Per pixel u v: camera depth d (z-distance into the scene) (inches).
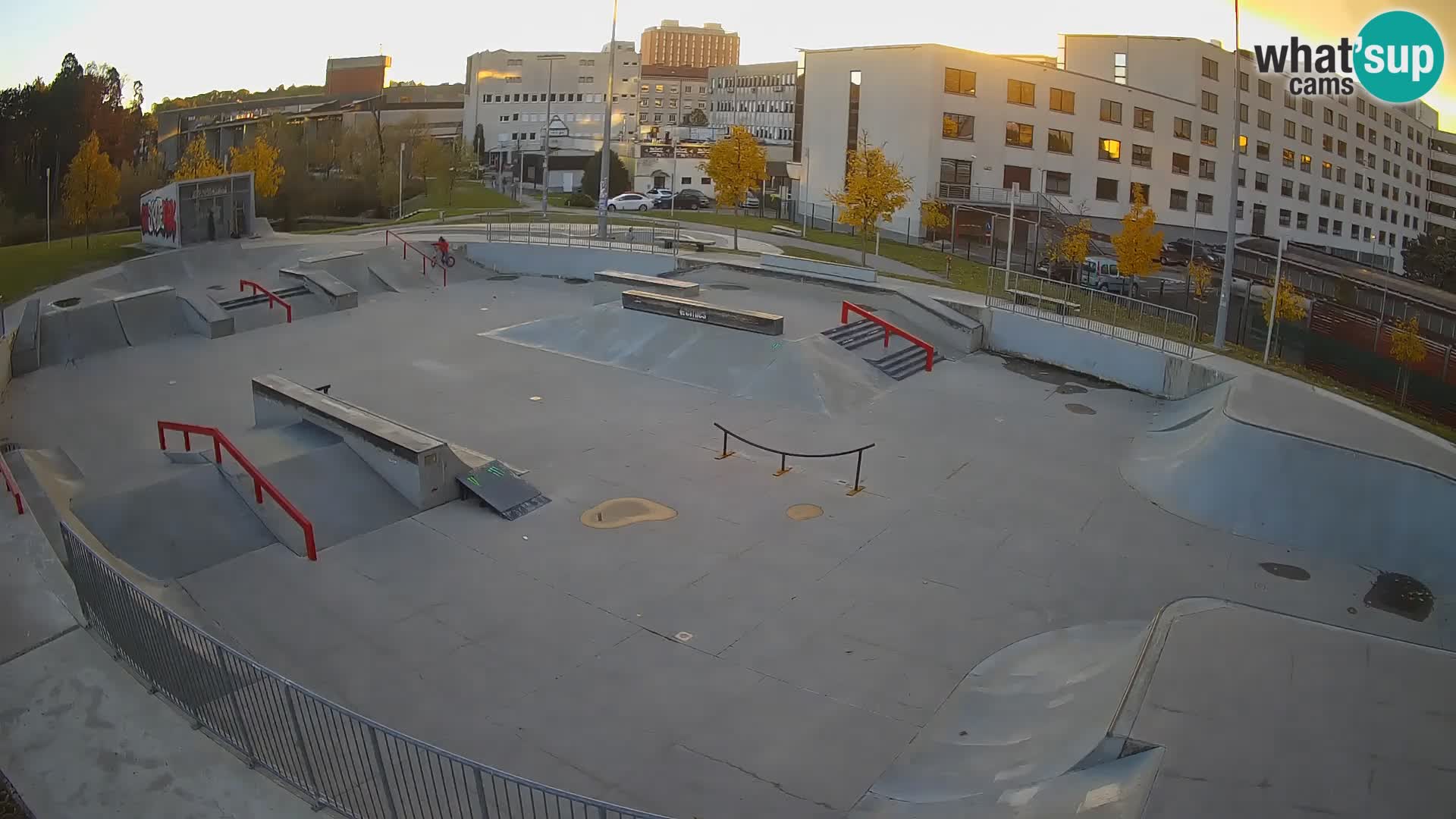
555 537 637.9
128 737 355.6
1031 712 432.1
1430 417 1183.6
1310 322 1400.1
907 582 592.4
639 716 450.6
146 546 577.0
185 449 770.8
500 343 1165.7
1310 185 3102.9
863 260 1644.9
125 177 2733.8
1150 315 1456.7
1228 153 2748.5
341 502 651.5
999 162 2226.9
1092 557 634.8
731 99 6156.5
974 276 1638.8
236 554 590.6
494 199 3011.8
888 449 828.0
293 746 349.4
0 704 372.2
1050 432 887.1
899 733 442.6
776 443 833.5
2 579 470.3
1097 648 498.3
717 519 674.2
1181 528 688.4
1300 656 410.3
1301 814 308.3
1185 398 974.4
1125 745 352.2
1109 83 2389.3
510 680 475.8
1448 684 388.5
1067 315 1184.2
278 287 1429.6
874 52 2186.3
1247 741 347.6
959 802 366.3
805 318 1179.3
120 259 1553.9
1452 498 639.1
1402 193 3742.6
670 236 1798.7
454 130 4837.6
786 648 513.3
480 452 789.2
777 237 1968.5
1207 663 403.5
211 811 319.3
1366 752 342.3
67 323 1115.3
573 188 3902.6
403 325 1256.8
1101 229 2433.6
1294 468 698.8
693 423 879.1
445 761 399.2
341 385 984.3
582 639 515.8
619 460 780.0
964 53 2117.4
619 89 4313.5
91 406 932.0
